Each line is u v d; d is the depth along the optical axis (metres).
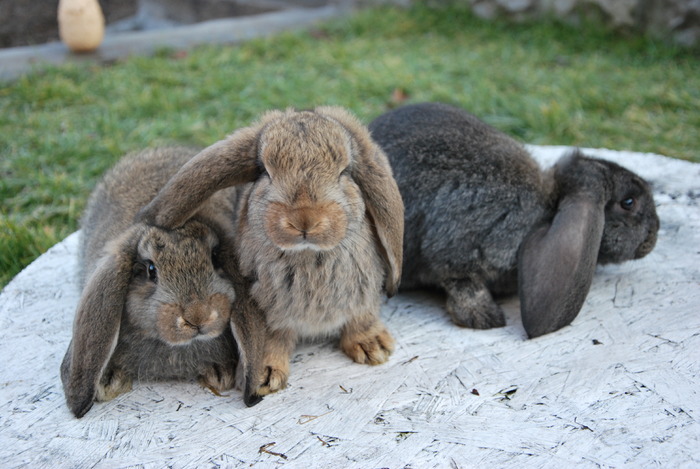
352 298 1.06
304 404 1.05
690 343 1.10
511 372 1.08
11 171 1.60
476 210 1.17
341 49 2.30
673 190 1.38
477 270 1.18
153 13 3.02
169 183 1.04
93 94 1.97
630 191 1.20
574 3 2.49
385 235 1.05
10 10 2.87
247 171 1.03
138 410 1.05
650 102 1.91
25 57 2.21
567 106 1.88
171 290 1.02
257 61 2.25
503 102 1.88
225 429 1.03
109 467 0.99
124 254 1.04
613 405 1.04
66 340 1.13
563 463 0.98
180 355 1.06
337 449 1.00
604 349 1.10
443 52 2.35
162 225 1.04
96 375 1.02
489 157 1.18
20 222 1.45
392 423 1.03
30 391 1.07
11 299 1.20
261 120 1.06
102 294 1.02
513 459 0.99
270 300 1.05
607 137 1.75
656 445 0.99
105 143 1.67
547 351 1.11
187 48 2.37
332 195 0.99
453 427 1.02
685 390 1.05
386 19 2.62
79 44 2.24
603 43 2.37
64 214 1.48
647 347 1.10
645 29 2.37
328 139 1.00
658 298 1.18
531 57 2.27
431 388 1.07
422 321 1.17
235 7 2.95
